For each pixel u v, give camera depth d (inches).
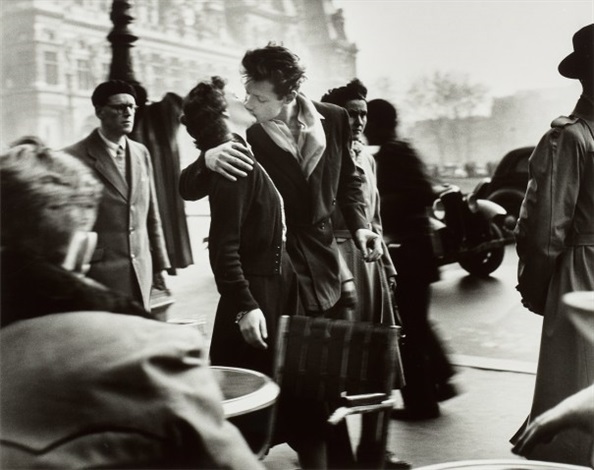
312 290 144.6
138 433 58.3
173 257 169.0
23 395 58.1
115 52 169.8
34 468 57.1
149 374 58.6
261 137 144.1
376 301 166.9
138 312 62.1
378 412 109.3
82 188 64.1
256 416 106.4
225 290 132.8
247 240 134.7
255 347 133.8
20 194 61.6
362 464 109.7
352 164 156.9
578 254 149.3
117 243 150.8
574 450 138.1
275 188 136.7
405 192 186.5
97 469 57.4
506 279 283.4
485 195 271.4
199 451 59.2
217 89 135.5
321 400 115.3
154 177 165.9
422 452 160.7
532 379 206.8
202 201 173.6
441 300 261.1
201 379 60.7
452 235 269.1
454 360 205.0
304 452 126.5
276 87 143.4
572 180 147.1
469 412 185.2
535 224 148.5
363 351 113.1
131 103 154.0
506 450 160.7
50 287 60.1
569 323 147.9
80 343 58.9
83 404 57.8
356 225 157.2
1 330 60.1
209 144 134.5
